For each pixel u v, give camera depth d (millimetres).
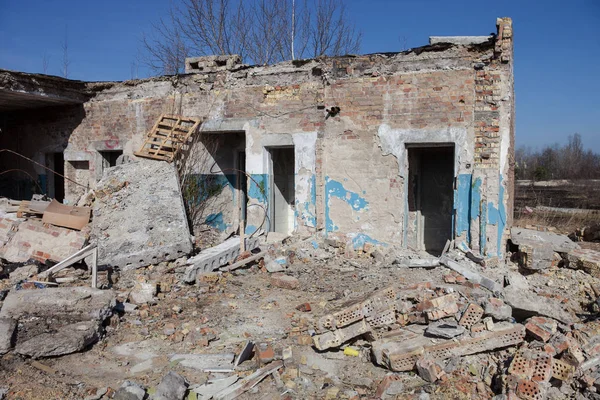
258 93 10375
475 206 8305
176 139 10734
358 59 9188
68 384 4477
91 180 12906
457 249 8453
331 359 5051
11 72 11195
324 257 9016
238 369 4770
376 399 4262
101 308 5668
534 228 12633
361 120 9234
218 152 11648
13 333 5078
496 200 8188
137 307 6453
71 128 13250
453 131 8453
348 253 9070
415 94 8727
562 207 18953
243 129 10570
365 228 9328
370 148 9188
